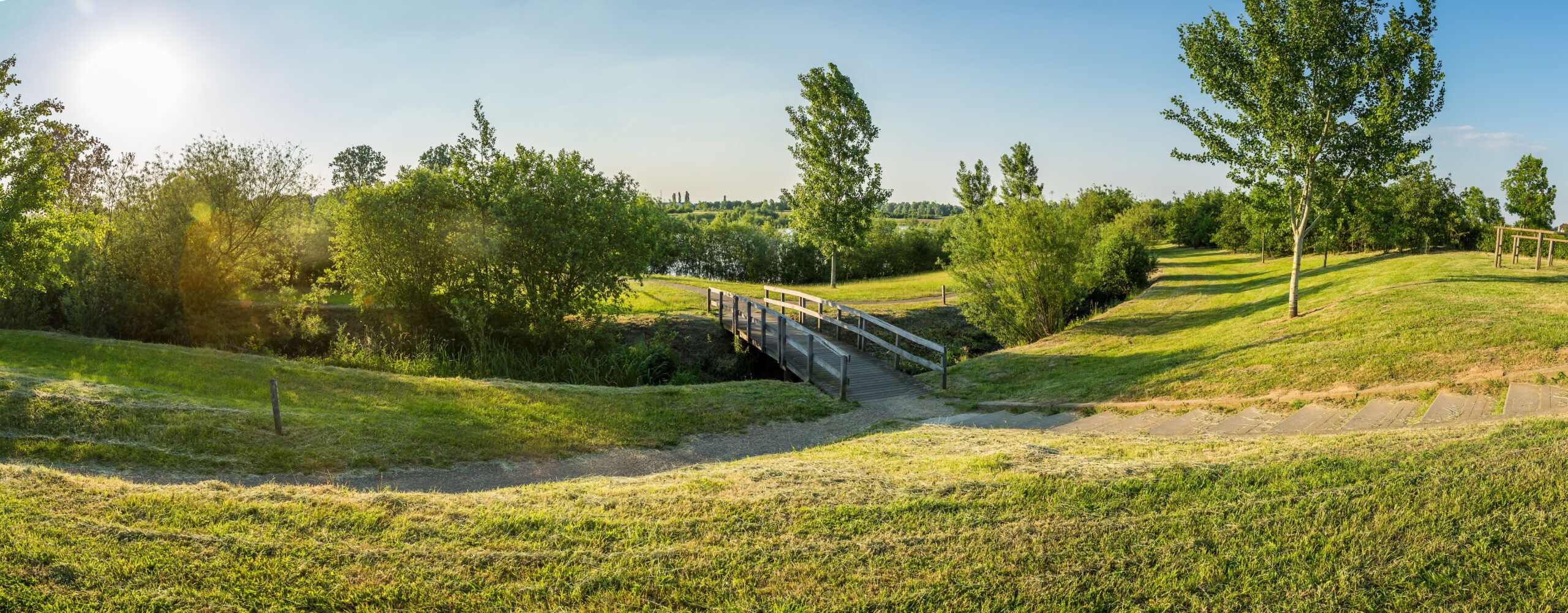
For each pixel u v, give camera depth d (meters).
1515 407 8.13
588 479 7.51
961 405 12.61
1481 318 12.81
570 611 4.22
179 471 8.27
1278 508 5.15
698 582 4.54
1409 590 4.09
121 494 5.78
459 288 20.25
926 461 7.68
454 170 20.78
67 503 5.41
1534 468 5.34
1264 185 15.80
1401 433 6.93
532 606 4.27
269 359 15.28
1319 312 16.64
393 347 19.81
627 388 14.26
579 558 4.86
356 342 19.38
